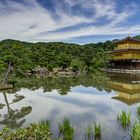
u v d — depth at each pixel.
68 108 19.28
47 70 70.44
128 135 12.23
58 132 12.60
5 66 39.22
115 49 79.56
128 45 72.44
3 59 39.41
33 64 68.62
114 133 12.57
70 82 41.00
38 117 16.41
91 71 74.75
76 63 70.81
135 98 23.97
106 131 12.90
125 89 31.16
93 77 51.56
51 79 46.91
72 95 26.28
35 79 46.81
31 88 32.69
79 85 36.38
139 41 73.69
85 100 23.03
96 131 12.05
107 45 121.25
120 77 50.88
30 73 65.88
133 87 33.16
